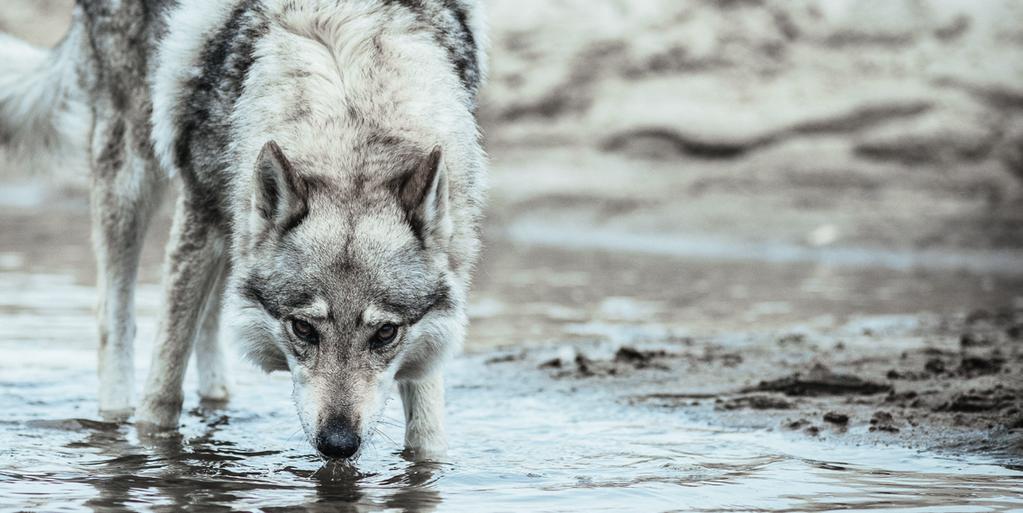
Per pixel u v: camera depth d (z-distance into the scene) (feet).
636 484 39.11
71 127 60.03
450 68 44.68
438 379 44.98
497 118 169.37
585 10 174.19
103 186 53.67
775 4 167.53
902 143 148.56
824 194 148.46
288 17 43.65
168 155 47.01
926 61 156.46
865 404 52.13
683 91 164.35
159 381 48.21
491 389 57.77
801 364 62.90
